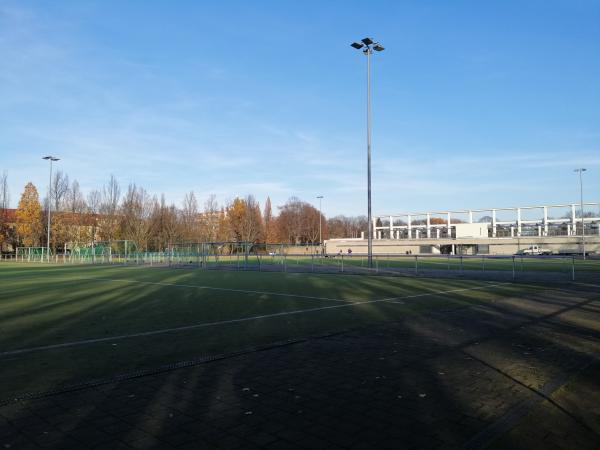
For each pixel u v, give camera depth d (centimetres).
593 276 2503
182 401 507
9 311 1242
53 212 6981
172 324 1023
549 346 796
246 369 642
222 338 863
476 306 1335
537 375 617
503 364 673
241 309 1270
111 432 420
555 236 6381
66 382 576
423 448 390
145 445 393
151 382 579
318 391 545
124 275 2927
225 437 411
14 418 454
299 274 2922
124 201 7125
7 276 2864
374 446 394
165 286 2045
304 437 412
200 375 611
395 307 1312
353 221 13488
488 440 407
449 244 7075
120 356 718
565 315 1155
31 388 551
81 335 895
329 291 1791
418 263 4284
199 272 3259
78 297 1595
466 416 466
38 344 809
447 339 856
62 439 405
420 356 721
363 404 501
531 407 493
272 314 1174
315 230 10088
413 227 8562
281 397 523
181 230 7431
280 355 727
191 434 417
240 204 8338
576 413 476
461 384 575
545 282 2214
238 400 511
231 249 5241
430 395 532
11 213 7362
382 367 655
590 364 675
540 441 406
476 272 2822
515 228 7588
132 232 6831
